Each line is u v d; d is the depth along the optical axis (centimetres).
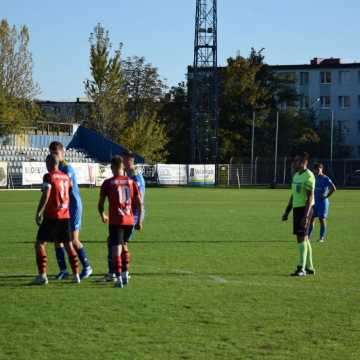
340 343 1136
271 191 8219
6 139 9394
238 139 11725
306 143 12188
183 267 1977
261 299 1487
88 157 9681
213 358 1047
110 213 1642
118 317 1306
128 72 13325
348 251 2427
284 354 1071
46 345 1113
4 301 1452
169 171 9650
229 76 11831
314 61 14625
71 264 1691
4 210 4453
